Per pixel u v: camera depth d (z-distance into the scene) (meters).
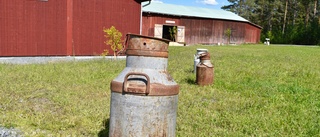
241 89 6.10
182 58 12.20
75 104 4.60
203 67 6.34
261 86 6.43
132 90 2.57
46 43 10.67
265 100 5.19
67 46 11.16
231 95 5.57
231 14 32.59
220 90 5.99
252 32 32.66
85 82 6.42
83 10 11.36
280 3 50.78
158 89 2.58
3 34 9.75
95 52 11.80
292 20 51.56
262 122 3.92
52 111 4.29
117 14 12.16
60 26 10.92
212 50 18.84
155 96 2.58
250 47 24.52
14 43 9.99
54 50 10.87
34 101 4.78
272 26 52.59
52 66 8.46
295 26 40.44
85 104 4.64
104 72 7.70
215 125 3.84
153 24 23.94
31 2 10.23
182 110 4.44
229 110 4.52
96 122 3.80
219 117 4.14
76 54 11.36
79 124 3.72
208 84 6.41
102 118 3.95
